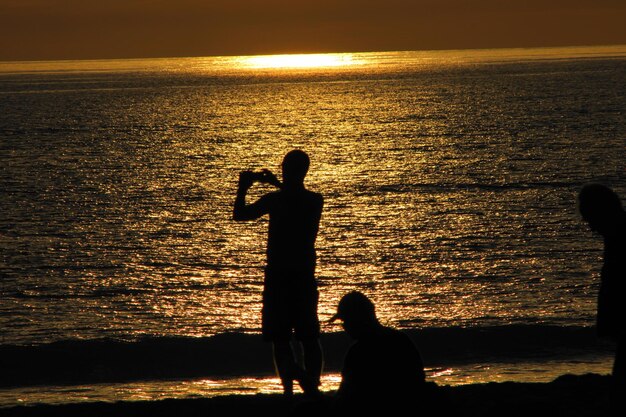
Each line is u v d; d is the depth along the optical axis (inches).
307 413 456.4
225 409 663.8
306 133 6181.1
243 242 2349.9
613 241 427.2
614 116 6633.9
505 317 1464.1
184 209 2987.2
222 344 1176.8
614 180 3435.0
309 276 577.6
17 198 3248.0
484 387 697.0
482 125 6328.7
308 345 579.8
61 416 657.0
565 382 710.5
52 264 2064.5
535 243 2219.5
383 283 1802.4
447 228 2484.0
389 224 2568.9
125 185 3651.6
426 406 424.5
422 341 1180.5
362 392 426.0
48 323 1482.5
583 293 1658.5
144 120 7795.3
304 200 577.6
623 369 433.1
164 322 1482.5
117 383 1013.2
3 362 1104.8
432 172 3841.0
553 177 3560.5
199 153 5032.0
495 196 3105.3
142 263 2079.2
